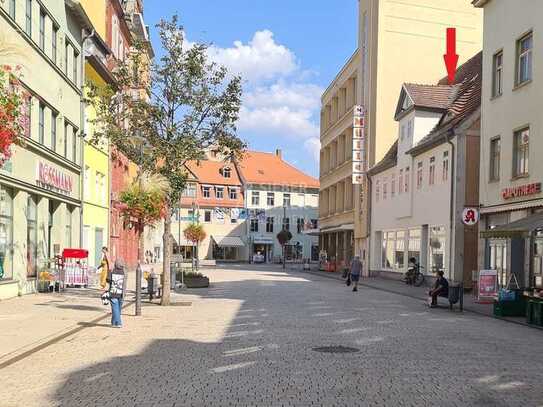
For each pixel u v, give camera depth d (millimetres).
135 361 10141
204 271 48719
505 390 8320
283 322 15625
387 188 40156
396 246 38062
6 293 20109
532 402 7684
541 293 16125
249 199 82000
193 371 9312
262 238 82125
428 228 32375
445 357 10844
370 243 43500
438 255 30703
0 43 11672
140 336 13008
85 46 29328
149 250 63906
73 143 28094
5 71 10750
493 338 13523
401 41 43844
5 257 20281
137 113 19422
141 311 18078
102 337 12859
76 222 28672
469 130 28594
